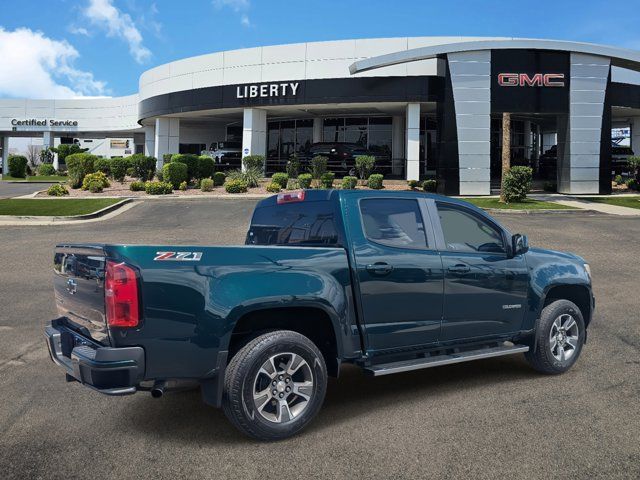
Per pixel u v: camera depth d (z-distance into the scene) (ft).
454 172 88.33
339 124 121.49
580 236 49.37
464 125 87.97
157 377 11.80
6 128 186.29
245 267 12.76
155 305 11.66
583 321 18.39
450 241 16.29
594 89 89.35
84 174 101.96
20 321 24.38
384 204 15.39
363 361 14.39
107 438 12.94
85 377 11.60
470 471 11.31
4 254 41.98
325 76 100.73
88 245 12.42
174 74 117.70
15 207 69.72
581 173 89.71
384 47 98.58
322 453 12.17
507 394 15.98
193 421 14.02
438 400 15.55
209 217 62.95
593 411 14.49
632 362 18.83
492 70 87.97
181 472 11.28
